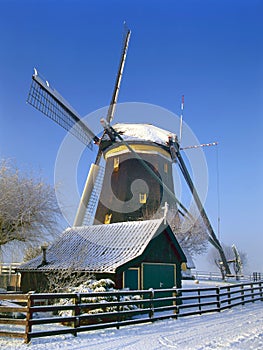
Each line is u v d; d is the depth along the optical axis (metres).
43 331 8.16
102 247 15.23
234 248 43.03
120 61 28.34
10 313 12.17
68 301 11.69
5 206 13.88
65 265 14.47
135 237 15.14
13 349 7.26
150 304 11.19
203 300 18.70
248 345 7.89
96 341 8.12
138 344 7.88
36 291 15.41
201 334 9.16
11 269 19.53
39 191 14.91
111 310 11.09
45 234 15.01
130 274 14.12
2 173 14.48
